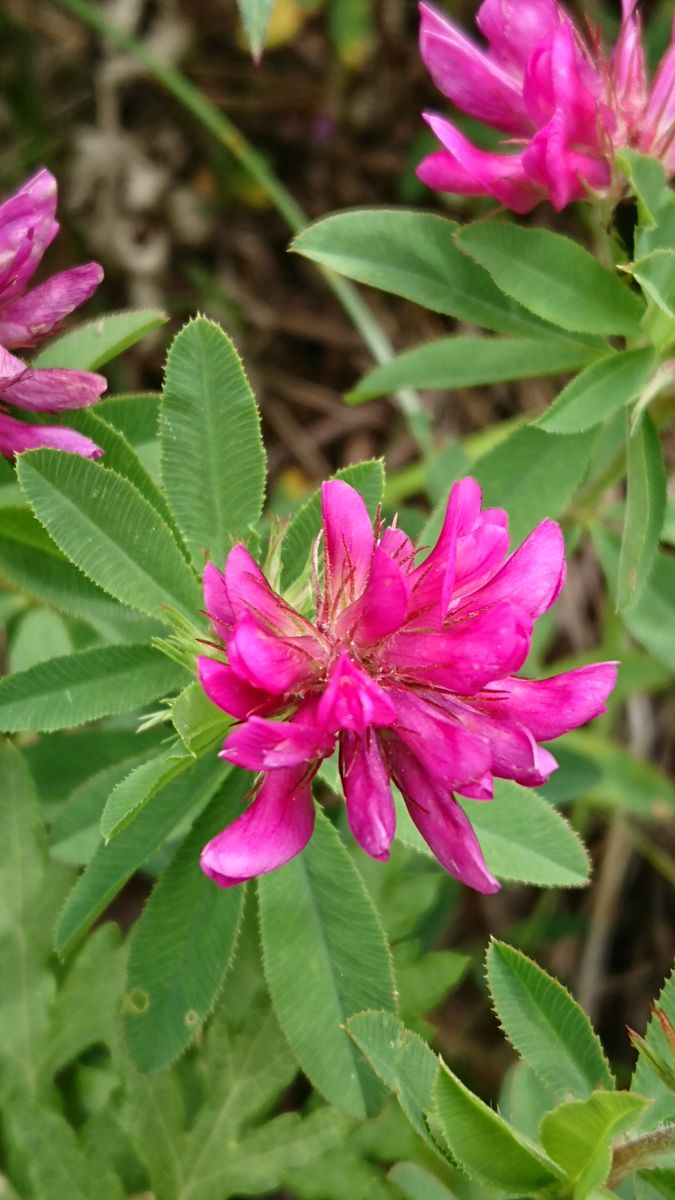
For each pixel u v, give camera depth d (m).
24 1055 0.13
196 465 0.12
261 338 0.24
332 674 0.10
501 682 0.10
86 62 0.23
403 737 0.10
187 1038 0.12
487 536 0.10
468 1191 0.13
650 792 0.20
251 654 0.09
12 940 0.13
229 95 0.23
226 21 0.23
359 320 0.20
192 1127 0.13
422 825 0.10
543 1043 0.11
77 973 0.13
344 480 0.12
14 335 0.12
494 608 0.09
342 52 0.23
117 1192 0.13
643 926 0.22
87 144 0.23
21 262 0.12
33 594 0.12
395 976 0.13
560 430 0.13
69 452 0.11
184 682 0.12
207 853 0.10
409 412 0.20
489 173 0.13
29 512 0.12
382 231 0.14
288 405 0.24
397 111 0.23
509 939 0.21
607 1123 0.09
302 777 0.10
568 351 0.15
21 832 0.13
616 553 0.16
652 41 0.21
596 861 0.22
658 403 0.14
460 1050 0.20
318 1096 0.13
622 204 0.13
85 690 0.12
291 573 0.12
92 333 0.13
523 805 0.12
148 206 0.23
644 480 0.13
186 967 0.12
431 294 0.14
